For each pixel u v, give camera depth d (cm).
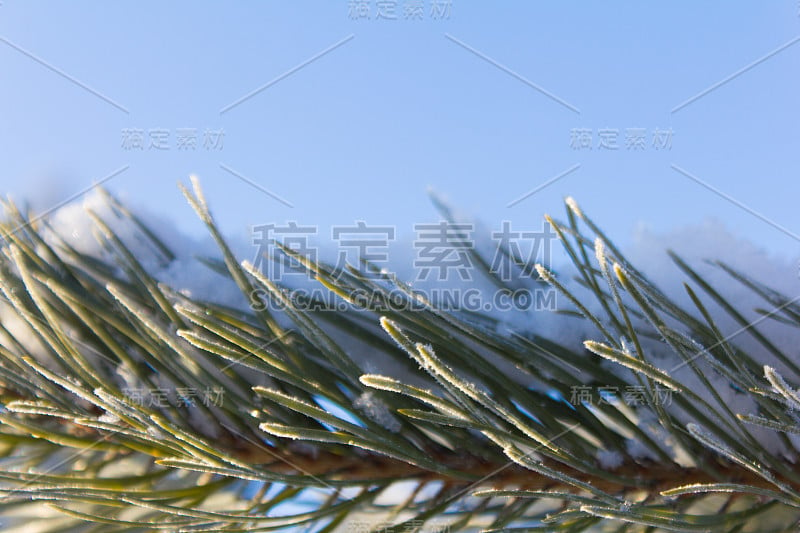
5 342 28
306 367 27
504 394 27
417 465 26
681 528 25
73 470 27
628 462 27
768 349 27
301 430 25
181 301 28
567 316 28
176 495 27
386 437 27
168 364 27
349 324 28
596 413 27
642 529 27
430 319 27
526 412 27
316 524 27
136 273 28
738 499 27
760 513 26
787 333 28
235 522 26
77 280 29
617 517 25
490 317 28
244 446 27
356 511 27
